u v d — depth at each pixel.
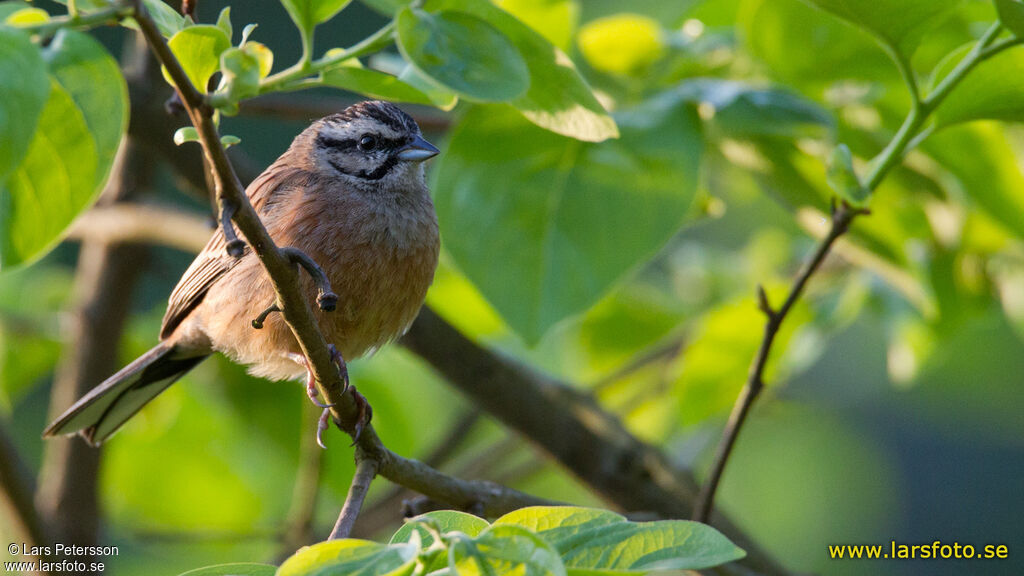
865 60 7.73
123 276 10.80
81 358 10.77
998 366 14.27
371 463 6.25
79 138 4.04
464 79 4.22
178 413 11.37
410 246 8.36
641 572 4.11
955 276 9.09
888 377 17.03
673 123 7.09
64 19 3.89
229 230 4.58
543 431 8.84
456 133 6.97
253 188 8.80
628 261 6.78
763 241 11.34
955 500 17.28
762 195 11.36
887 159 6.16
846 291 9.93
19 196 4.11
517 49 4.44
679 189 6.89
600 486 8.88
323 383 5.82
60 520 10.49
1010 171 7.72
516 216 6.85
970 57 5.84
